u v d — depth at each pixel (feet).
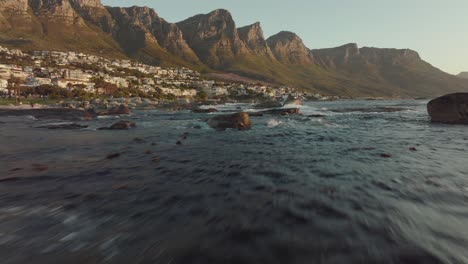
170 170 30.04
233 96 588.09
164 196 21.34
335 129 72.59
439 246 13.07
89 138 60.08
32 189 23.47
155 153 41.09
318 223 15.87
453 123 80.48
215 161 34.68
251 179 25.73
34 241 14.35
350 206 18.22
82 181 25.90
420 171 26.96
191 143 51.34
